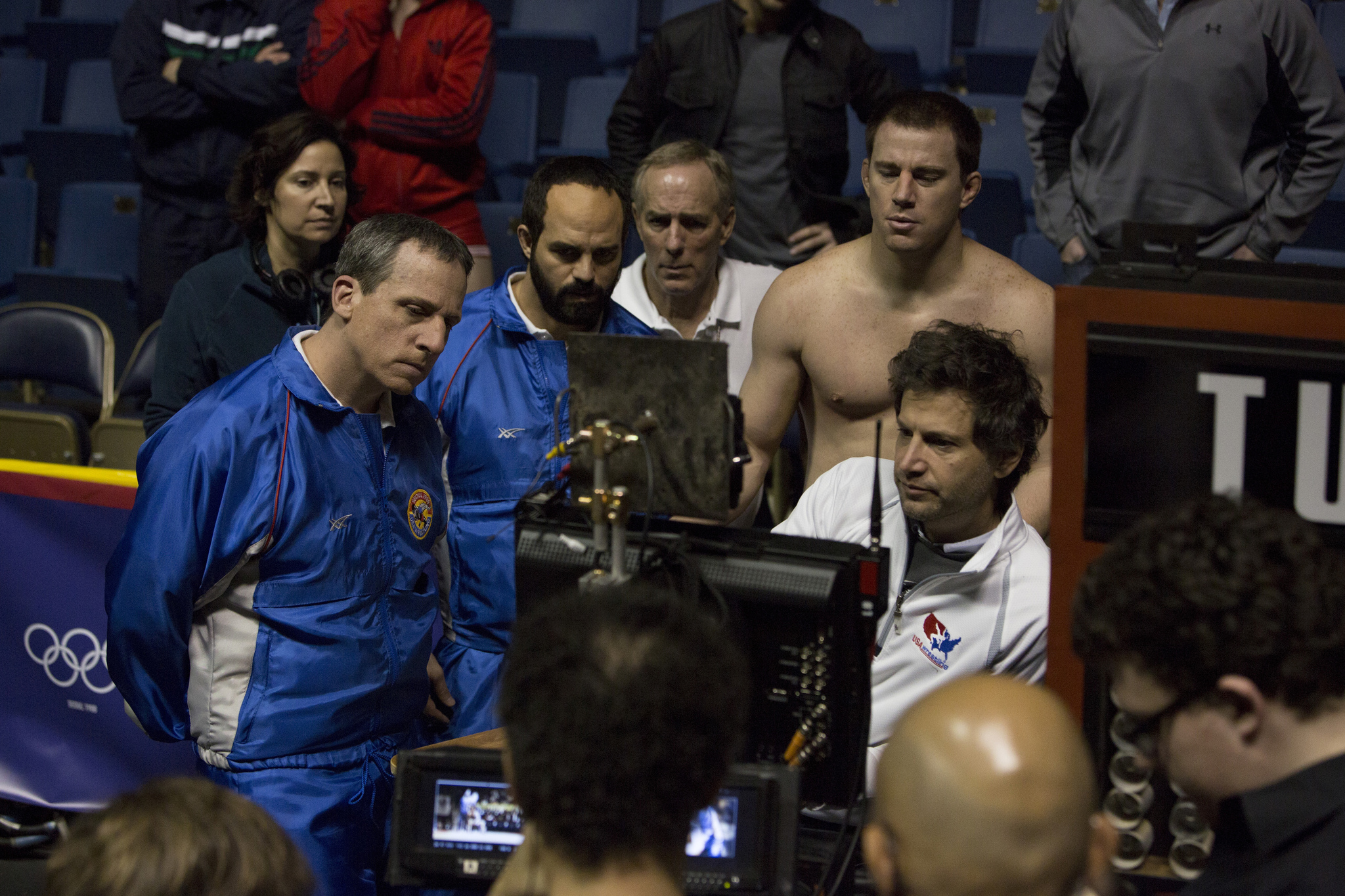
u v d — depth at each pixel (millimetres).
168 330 9211
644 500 4660
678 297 9102
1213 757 3510
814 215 11258
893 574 6152
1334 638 3324
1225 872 3586
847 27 11352
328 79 12391
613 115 11883
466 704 7566
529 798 3164
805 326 7734
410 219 6250
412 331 6160
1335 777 3379
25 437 11203
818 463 8023
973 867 2910
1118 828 4605
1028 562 5914
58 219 16906
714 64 11305
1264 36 9625
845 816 5031
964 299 7426
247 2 13789
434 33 12367
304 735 6426
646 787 3070
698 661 3213
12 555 8805
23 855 9148
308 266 9508
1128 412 4484
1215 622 3355
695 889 4211
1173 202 10016
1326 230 13492
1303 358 4336
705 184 8508
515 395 7625
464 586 7656
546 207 7426
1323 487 4367
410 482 6844
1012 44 17031
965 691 3100
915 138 6988
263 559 6359
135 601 6188
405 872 4438
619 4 18375
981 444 5590
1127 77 9984
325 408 6402
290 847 3346
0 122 18875
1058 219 10641
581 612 3311
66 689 8820
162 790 3307
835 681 4609
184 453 6199
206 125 13773
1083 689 4574
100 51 19047
